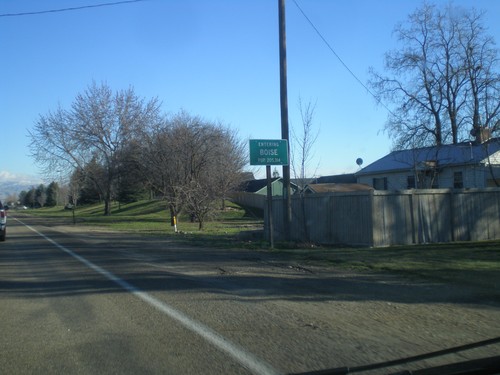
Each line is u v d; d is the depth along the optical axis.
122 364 5.30
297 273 11.49
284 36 18.00
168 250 17.17
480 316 7.26
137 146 38.38
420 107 34.34
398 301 8.32
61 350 5.81
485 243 17.00
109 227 34.78
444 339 6.11
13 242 21.17
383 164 42.03
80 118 49.25
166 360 5.41
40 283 10.27
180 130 36.16
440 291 9.14
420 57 34.44
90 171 51.50
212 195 35.00
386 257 13.76
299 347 5.81
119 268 12.43
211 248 17.75
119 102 49.00
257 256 14.89
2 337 6.37
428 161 32.78
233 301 8.35
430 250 15.16
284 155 17.22
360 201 17.22
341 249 16.25
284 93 17.98
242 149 46.03
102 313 7.59
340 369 4.46
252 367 5.15
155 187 37.00
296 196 19.88
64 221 46.00
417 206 17.72
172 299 8.54
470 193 18.89
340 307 7.88
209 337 6.25
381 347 5.79
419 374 4.34
